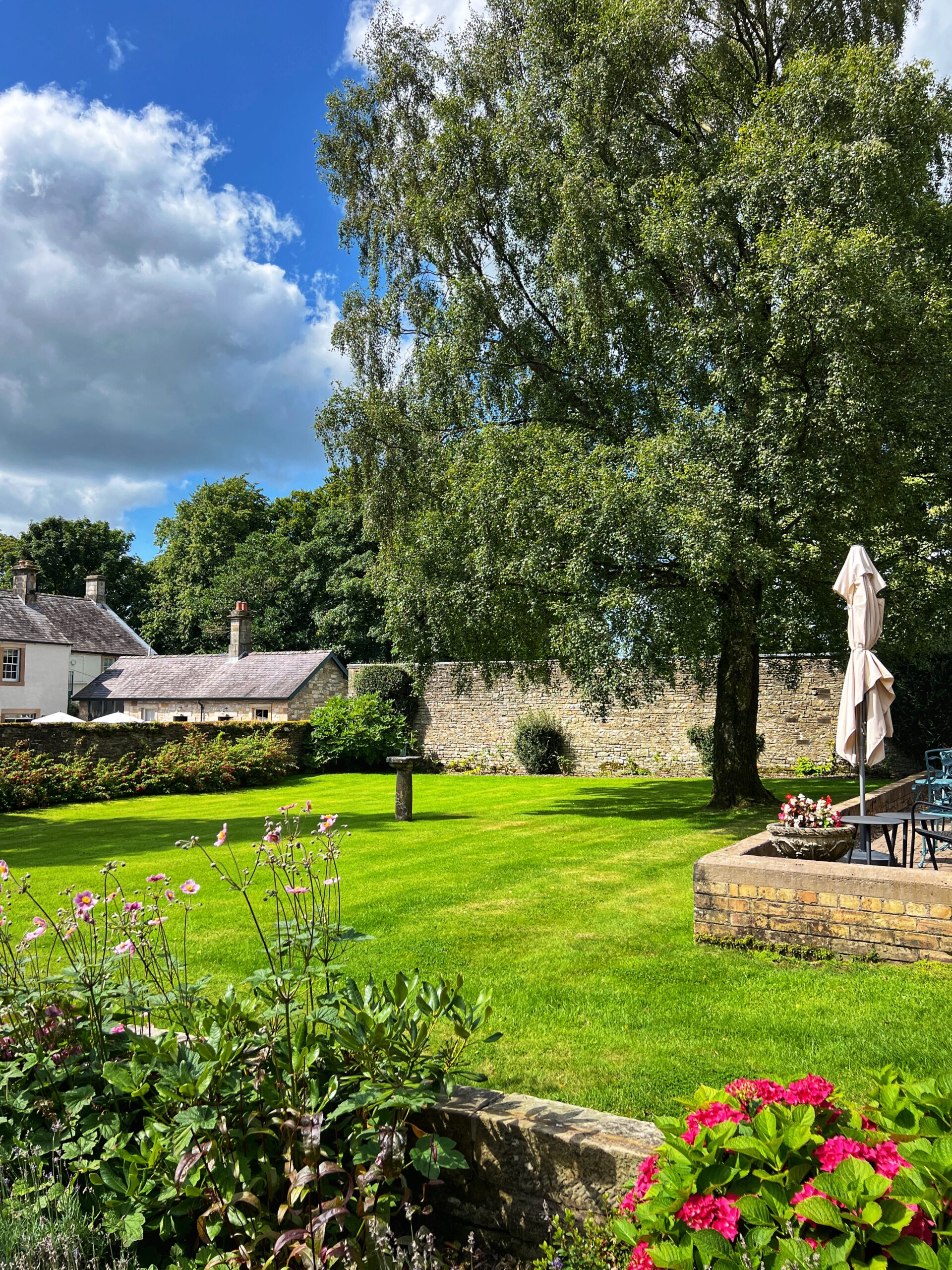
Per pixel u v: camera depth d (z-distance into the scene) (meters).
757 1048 4.01
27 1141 2.86
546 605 12.91
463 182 14.23
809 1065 3.80
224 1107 2.61
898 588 12.29
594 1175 2.64
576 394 14.30
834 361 10.09
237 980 5.32
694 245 11.18
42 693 33.22
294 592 40.97
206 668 32.22
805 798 6.73
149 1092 2.93
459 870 9.09
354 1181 2.59
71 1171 2.88
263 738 24.16
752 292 10.94
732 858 6.07
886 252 9.81
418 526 14.25
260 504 46.72
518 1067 3.88
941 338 11.57
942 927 5.13
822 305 9.96
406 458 16.61
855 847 8.32
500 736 25.78
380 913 7.14
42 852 11.51
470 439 14.32
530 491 11.95
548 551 11.95
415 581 14.02
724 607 12.43
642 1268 1.77
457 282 13.95
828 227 10.16
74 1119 2.88
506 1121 2.83
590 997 4.86
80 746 20.98
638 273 12.33
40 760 19.19
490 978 5.28
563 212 12.23
